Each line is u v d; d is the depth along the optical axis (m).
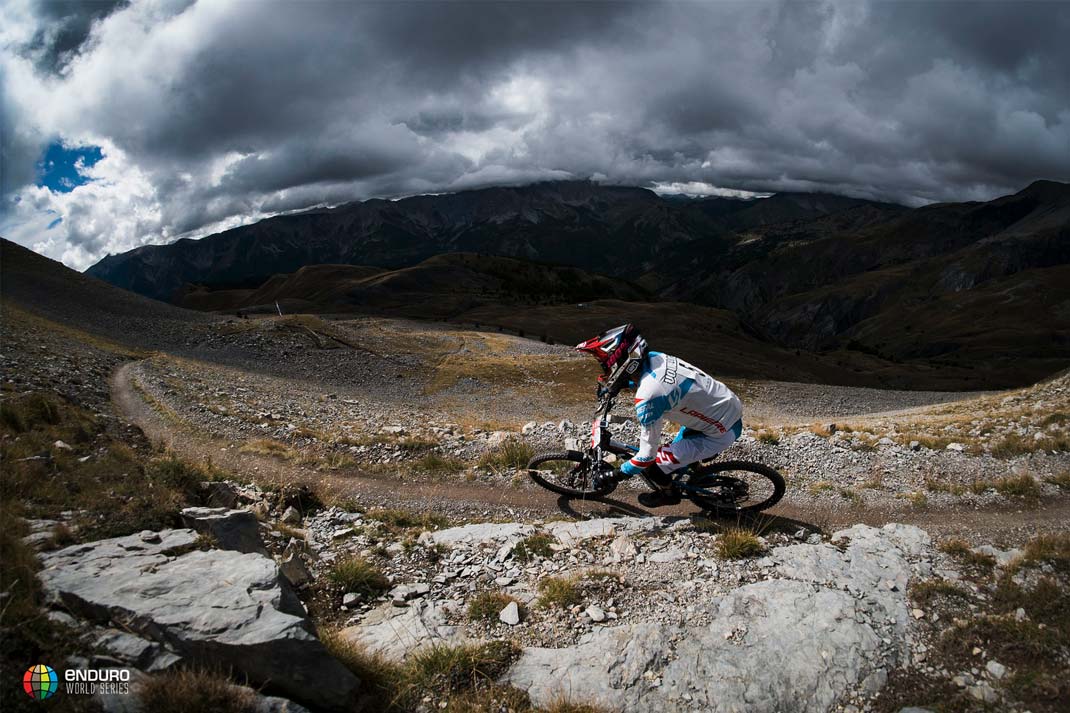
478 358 77.88
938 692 5.06
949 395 74.38
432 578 6.92
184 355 63.69
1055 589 6.00
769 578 6.54
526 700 4.80
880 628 5.73
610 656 5.31
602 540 7.80
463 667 5.07
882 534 7.61
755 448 13.09
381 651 5.24
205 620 4.45
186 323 79.38
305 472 11.87
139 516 6.39
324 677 4.40
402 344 83.00
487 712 4.63
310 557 7.20
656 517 8.66
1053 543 6.91
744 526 8.09
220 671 4.19
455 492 10.80
